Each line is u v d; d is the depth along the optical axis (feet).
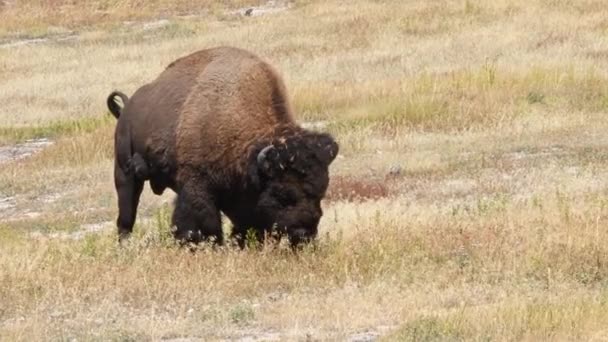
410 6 424.05
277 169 138.31
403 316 117.50
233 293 131.03
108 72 387.96
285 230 138.62
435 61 350.23
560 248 138.00
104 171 254.47
